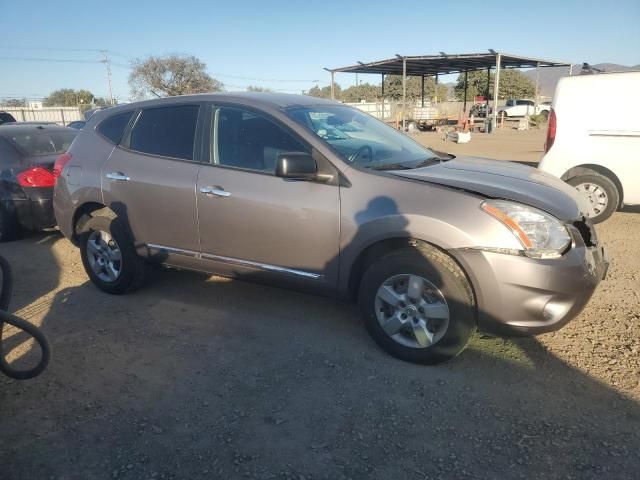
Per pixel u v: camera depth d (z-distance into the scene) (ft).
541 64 106.83
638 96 22.31
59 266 19.07
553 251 10.37
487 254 10.36
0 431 9.52
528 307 10.42
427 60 97.09
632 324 13.29
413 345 11.41
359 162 12.25
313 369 11.45
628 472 8.26
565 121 23.79
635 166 22.67
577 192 12.53
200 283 16.67
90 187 15.44
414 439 9.15
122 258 15.20
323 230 11.89
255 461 8.66
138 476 8.36
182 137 14.12
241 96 13.76
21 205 21.79
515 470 8.37
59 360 12.06
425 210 10.86
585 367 11.31
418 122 112.88
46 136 23.95
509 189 11.09
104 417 9.90
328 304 14.83
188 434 9.36
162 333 13.32
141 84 157.58
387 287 11.44
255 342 12.74
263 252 12.87
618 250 19.63
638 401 10.06
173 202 13.88
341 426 9.52
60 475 8.40
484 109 123.65
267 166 12.72
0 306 9.22
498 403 10.11
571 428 9.32
